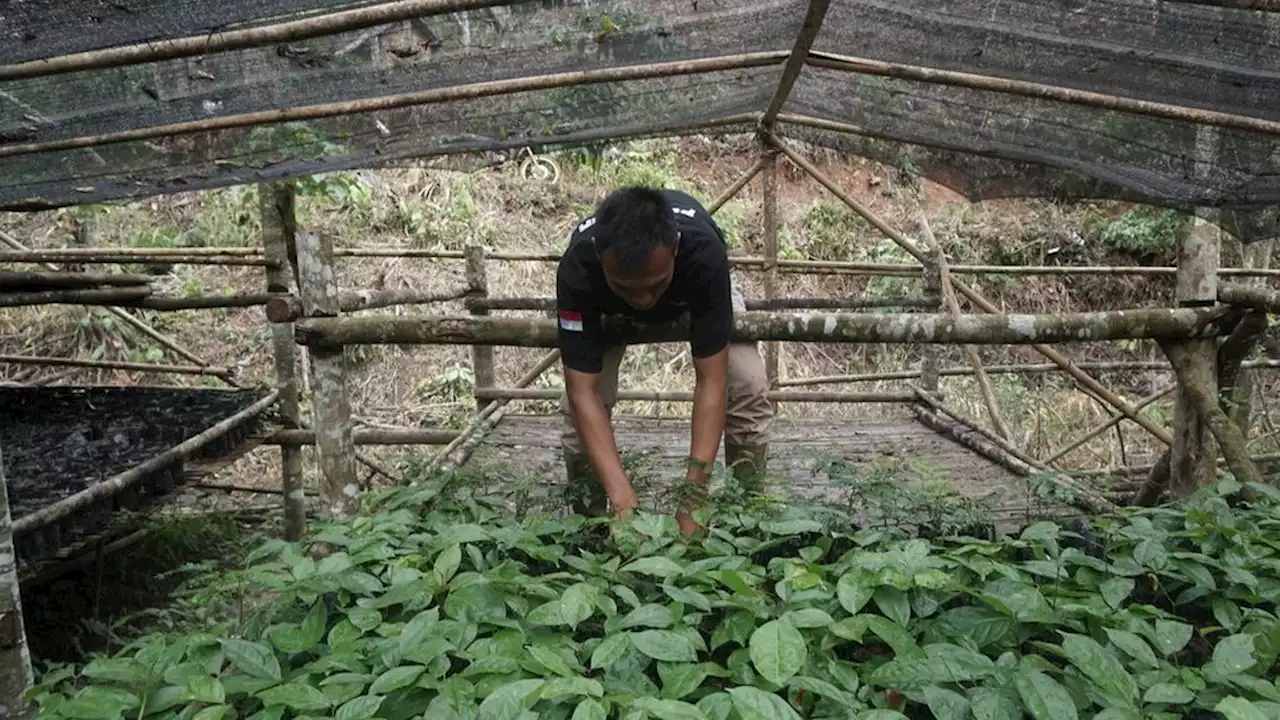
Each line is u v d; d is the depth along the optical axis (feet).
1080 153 11.19
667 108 12.73
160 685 5.81
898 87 11.65
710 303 8.86
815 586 6.55
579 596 6.17
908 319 10.10
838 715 5.32
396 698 5.59
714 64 10.02
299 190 17.51
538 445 18.21
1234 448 10.30
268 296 16.34
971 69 9.46
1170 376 34.30
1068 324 10.21
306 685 5.48
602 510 10.45
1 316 29.66
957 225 36.78
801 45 9.87
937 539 8.63
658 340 10.40
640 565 6.65
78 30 6.61
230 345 30.55
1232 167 9.83
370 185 33.40
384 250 18.83
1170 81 8.60
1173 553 7.41
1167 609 7.55
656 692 5.65
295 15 7.76
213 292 31.09
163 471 12.92
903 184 38.04
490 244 33.78
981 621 6.46
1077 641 5.59
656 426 20.72
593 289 8.73
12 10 6.26
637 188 7.88
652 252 7.48
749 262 20.59
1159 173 10.61
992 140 11.94
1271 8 6.72
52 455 13.32
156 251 17.06
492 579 6.78
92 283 15.97
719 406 9.10
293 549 7.54
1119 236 36.22
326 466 10.25
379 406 30.45
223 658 6.22
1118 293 36.70
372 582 6.89
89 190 11.57
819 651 5.96
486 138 11.84
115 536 14.67
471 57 8.83
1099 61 8.60
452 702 5.13
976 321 10.10
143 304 16.43
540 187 36.06
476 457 13.12
